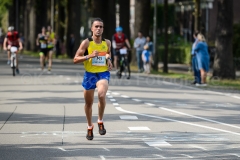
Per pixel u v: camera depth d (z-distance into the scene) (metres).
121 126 30.73
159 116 35.00
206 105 41.66
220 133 28.70
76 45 125.50
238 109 39.56
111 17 104.56
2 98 44.31
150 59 80.25
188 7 141.25
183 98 46.34
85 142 25.83
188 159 22.06
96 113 35.91
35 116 34.31
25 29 172.38
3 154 22.94
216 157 22.47
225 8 68.75
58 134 27.92
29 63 101.56
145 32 92.44
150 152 23.48
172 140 26.42
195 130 29.59
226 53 68.88
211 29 126.56
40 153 23.19
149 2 92.69
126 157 22.44
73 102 41.78
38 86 55.06
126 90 52.25
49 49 78.94
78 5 125.06
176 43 127.25
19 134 27.84
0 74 71.44
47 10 162.88
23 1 177.25
